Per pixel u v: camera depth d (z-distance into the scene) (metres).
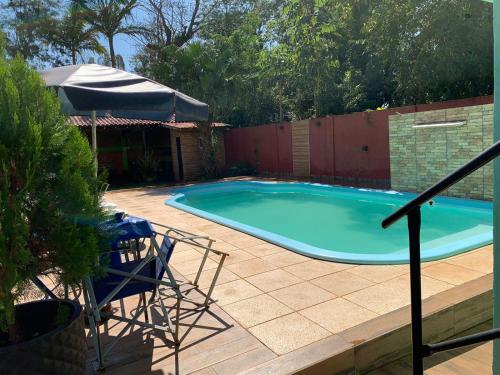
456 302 3.26
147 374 2.61
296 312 3.41
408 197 9.58
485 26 11.41
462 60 12.04
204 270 4.70
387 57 14.13
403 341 2.96
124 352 2.90
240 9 24.44
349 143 13.05
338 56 19.19
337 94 18.00
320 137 14.17
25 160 1.99
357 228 8.38
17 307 2.35
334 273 4.34
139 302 3.63
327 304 3.54
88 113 4.35
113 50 23.36
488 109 8.04
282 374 2.48
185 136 16.97
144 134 18.38
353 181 13.07
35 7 25.92
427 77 13.07
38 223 2.10
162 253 3.15
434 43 12.70
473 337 1.39
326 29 15.94
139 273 3.26
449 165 8.96
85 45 25.69
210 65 15.55
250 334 3.07
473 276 4.00
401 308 3.30
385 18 13.41
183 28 24.44
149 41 24.16
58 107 2.23
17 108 2.02
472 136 8.39
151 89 3.75
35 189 2.08
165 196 12.26
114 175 18.14
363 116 12.45
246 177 16.73
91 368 2.71
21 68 2.13
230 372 2.59
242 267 4.73
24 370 1.93
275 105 21.09
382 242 7.28
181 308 3.63
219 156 18.38
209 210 11.39
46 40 25.28
